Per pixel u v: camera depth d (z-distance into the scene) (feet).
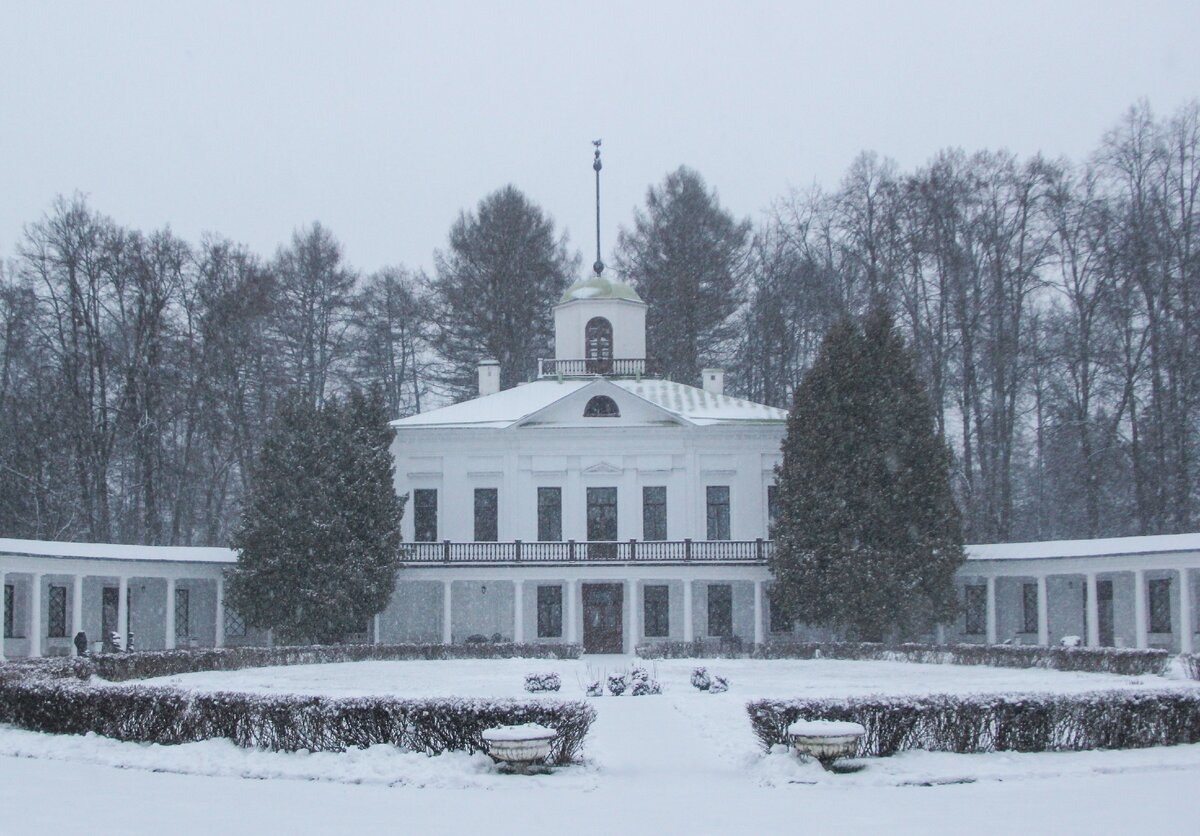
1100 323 231.91
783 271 276.41
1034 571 187.73
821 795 64.75
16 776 71.87
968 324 236.84
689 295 284.82
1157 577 177.99
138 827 56.49
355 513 193.88
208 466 261.44
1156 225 217.97
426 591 208.03
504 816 59.11
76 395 230.48
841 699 76.07
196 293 250.78
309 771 71.72
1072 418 231.50
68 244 231.30
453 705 74.79
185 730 81.56
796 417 195.62
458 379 293.23
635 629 202.08
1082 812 58.54
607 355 236.43
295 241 284.82
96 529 231.09
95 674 133.69
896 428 191.52
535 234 296.10
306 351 280.51
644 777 70.90
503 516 213.25
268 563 187.52
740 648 188.75
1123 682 125.70
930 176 245.86
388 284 299.99
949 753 75.51
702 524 212.02
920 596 186.19
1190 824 55.16
